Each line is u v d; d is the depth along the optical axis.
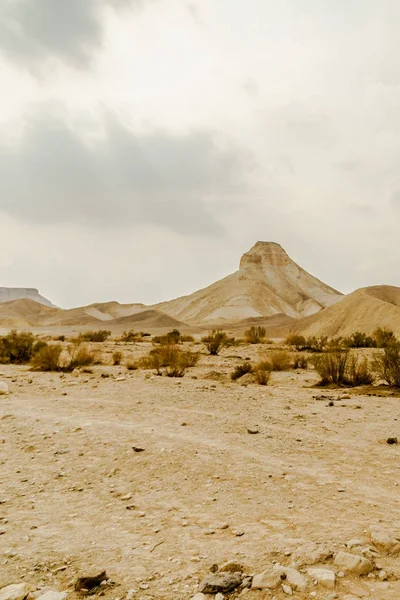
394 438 7.36
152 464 5.94
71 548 3.59
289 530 3.88
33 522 4.18
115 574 3.14
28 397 11.34
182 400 10.88
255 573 3.11
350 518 4.17
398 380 14.79
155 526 4.05
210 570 3.17
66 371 18.06
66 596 2.84
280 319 189.38
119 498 4.82
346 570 3.11
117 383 13.59
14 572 3.20
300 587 2.85
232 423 8.50
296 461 6.17
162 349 21.33
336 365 15.84
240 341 51.91
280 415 9.50
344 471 5.74
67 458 6.28
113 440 7.09
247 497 4.79
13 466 5.99
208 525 4.05
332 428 8.39
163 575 3.11
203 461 6.04
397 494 4.91
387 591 2.84
